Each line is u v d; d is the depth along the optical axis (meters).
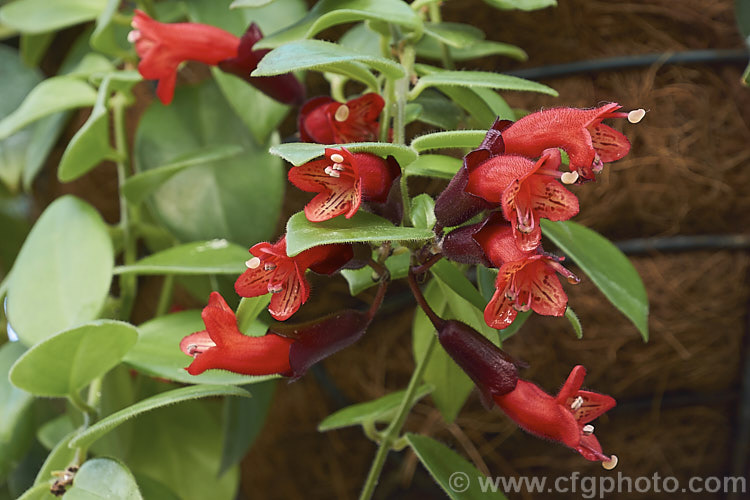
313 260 0.45
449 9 0.61
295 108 0.61
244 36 0.53
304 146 0.44
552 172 0.44
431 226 0.48
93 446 0.61
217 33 0.54
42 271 0.55
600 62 0.61
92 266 0.55
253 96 0.58
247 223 0.59
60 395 0.52
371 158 0.45
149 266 0.55
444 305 0.56
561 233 0.54
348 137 0.51
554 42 0.61
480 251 0.45
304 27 0.51
